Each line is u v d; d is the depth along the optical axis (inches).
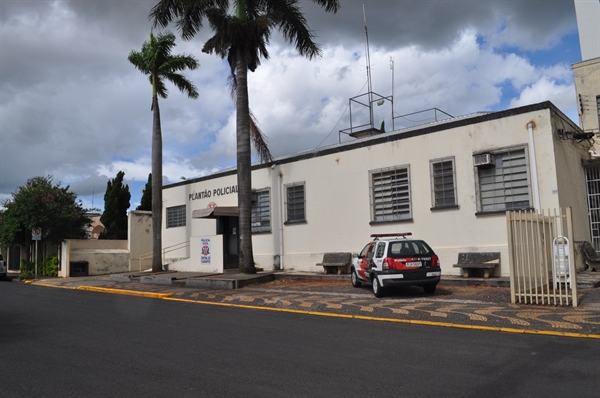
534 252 439.8
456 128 651.5
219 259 847.7
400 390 214.5
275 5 768.3
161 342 333.1
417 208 682.2
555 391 207.8
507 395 204.2
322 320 413.1
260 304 523.5
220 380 237.6
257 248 882.1
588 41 784.9
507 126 607.2
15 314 487.8
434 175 670.5
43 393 224.8
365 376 237.5
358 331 355.9
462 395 205.9
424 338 322.7
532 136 585.3
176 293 650.2
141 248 1144.8
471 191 632.4
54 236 1064.2
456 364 255.0
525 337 315.9
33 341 346.0
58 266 1067.9
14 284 932.6
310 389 219.9
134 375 250.5
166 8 743.1
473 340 311.7
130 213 1133.7
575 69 743.1
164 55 909.8
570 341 301.3
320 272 784.3
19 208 1045.8
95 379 245.3
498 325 349.7
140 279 818.8
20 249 1330.0
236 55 759.7
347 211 762.8
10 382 243.3
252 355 287.6
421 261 499.5
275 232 857.5
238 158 749.3
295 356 282.5
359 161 753.6
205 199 1011.9
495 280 554.9
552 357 263.6
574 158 644.1
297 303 503.5
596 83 724.0
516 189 597.9
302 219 820.6
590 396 200.7
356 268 600.7
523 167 593.6
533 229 444.5
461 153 644.7
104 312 494.0
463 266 592.7
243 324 401.4
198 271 879.1
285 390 219.3
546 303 418.3
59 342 340.8
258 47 775.1
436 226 662.5
